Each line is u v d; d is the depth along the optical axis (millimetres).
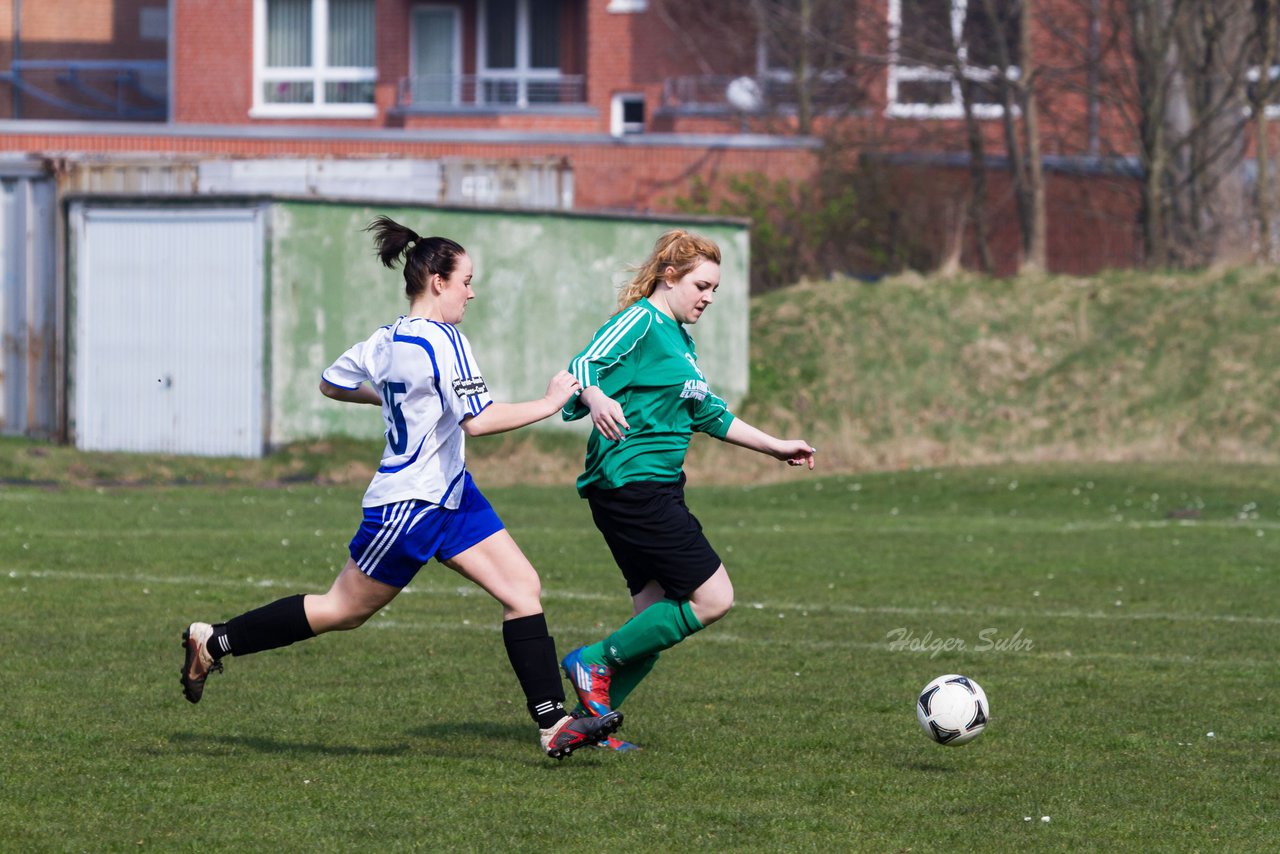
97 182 87125
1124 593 42781
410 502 21922
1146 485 71750
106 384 81188
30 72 155000
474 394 21703
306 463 77688
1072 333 93812
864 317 96812
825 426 88812
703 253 23953
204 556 47281
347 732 25125
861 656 33000
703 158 115188
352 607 22531
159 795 20828
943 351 93750
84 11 156750
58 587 40594
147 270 80375
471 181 96875
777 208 113125
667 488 23828
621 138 115250
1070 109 123062
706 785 21953
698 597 23812
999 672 31281
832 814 20406
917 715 24672
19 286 82688
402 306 82625
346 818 19844
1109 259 116375
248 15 142375
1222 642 34969
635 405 23578
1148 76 106375
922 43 118375
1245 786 22125
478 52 144500
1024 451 84875
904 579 45438
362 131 117000
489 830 19375
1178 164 106375
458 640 34281
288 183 93562
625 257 90500
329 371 22547
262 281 78250
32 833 18922
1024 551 52406
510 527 58375
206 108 143250
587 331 89625
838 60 128000
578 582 43906
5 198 82938
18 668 29891
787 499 71500
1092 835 19500
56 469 72625
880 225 115625
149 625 35094
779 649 33812
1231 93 103125
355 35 144375
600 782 22031
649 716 26812
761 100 132125
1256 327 90188
